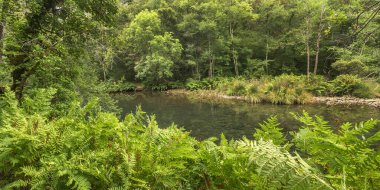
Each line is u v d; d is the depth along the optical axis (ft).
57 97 20.48
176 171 4.90
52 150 4.85
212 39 125.18
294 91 76.69
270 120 6.11
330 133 4.25
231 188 4.99
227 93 94.84
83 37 26.89
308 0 95.81
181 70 136.77
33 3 21.43
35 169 4.39
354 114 56.59
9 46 16.87
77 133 4.94
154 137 5.63
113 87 37.37
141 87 126.00
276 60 132.05
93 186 4.47
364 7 14.40
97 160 4.43
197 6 124.77
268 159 3.90
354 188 3.97
